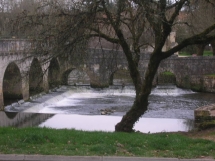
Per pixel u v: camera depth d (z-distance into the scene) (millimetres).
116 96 44219
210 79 48125
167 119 26516
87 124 23656
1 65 31031
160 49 14406
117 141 10312
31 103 35125
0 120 25547
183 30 25750
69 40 13773
